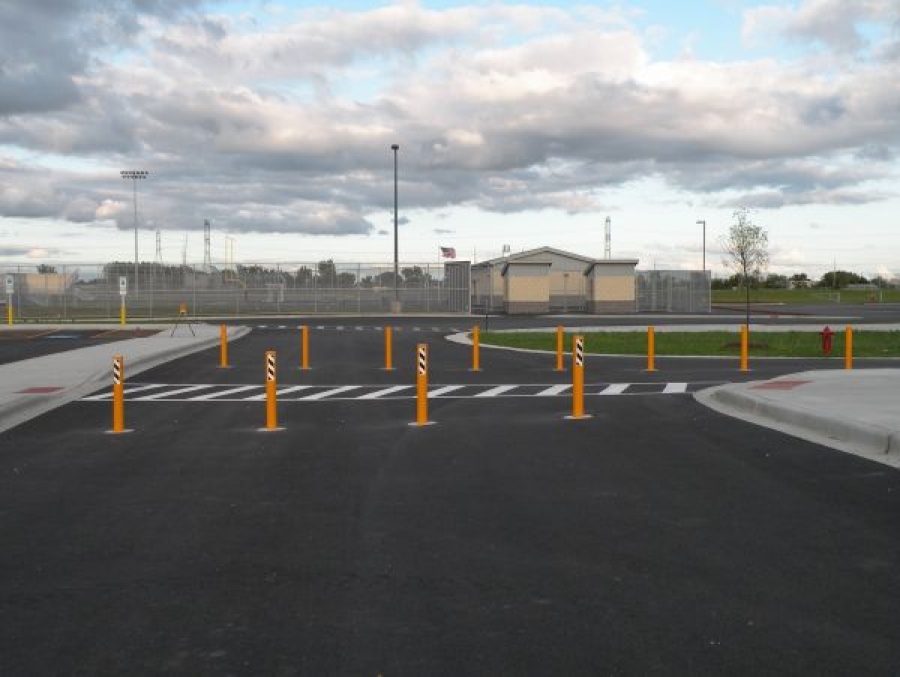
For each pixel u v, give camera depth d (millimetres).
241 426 12711
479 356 25672
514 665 4395
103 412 14344
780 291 117438
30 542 6723
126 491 8477
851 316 56750
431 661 4453
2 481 8984
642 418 13055
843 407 12406
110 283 60594
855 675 4254
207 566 6078
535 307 64750
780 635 4742
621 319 53969
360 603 5312
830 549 6336
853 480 8617
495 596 5414
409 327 44906
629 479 8797
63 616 5137
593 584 5621
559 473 9141
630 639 4707
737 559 6121
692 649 4566
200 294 61500
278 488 8555
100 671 4379
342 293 63062
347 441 11320
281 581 5742
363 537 6785
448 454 10305
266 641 4738
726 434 11484
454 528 7020
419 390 12805
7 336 36844
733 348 27062
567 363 23172
